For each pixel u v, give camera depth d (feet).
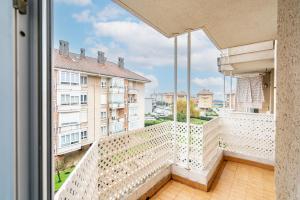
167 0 6.57
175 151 11.04
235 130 14.61
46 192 1.82
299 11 2.91
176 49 11.00
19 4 1.57
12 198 1.50
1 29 1.47
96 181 6.12
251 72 24.39
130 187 8.01
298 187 2.78
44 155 1.76
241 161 14.06
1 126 1.46
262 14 7.61
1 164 1.46
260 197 9.11
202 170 10.21
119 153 7.41
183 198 8.98
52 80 1.97
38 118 1.71
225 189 9.91
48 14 1.93
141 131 8.80
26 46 1.65
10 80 1.49
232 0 6.57
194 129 10.55
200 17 7.91
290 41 3.33
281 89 3.89
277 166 4.17
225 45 11.91
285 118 3.55
